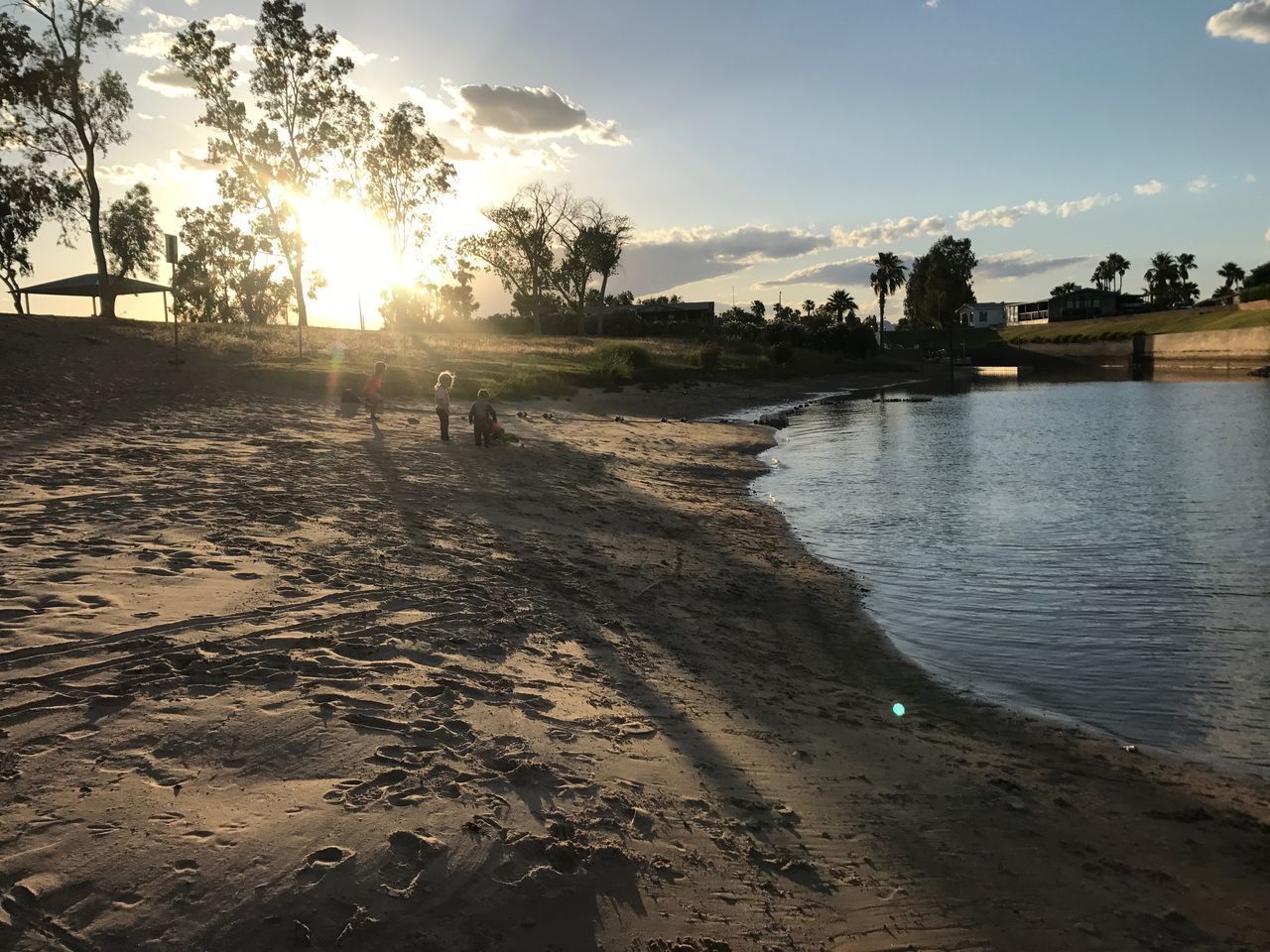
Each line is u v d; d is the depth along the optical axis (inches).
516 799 170.9
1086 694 297.0
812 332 4119.1
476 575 354.3
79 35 1594.5
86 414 707.4
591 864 153.3
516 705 221.5
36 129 1632.6
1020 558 506.0
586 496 639.8
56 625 226.4
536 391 1487.5
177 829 141.5
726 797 192.2
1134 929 156.9
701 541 526.9
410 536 410.9
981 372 4146.2
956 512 666.2
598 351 2234.3
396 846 145.8
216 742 173.5
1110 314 5428.2
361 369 1262.3
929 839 185.9
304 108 2123.5
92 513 369.7
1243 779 232.5
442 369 1457.9
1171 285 5792.3
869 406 2030.0
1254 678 311.6
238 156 2127.2
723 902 150.3
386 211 2613.2
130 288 1728.6
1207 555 508.4
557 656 271.6
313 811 152.6
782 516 649.6
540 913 137.5
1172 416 1573.6
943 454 1062.4
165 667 206.1
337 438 741.3
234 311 3073.3
